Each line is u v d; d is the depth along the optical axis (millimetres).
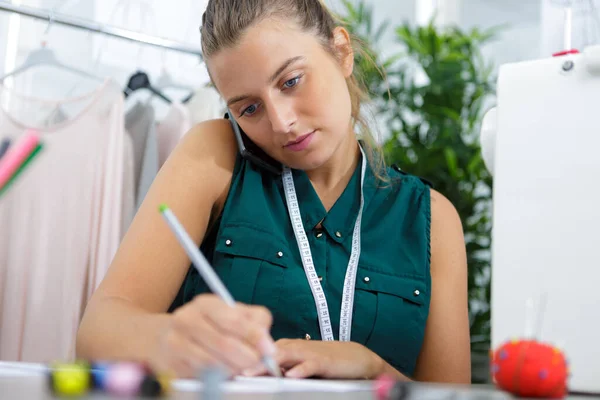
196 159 1146
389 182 1235
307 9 1088
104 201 1792
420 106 2576
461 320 1192
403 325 1133
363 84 1350
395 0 3516
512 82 886
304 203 1175
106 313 842
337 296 1126
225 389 604
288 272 1117
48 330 1747
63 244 1771
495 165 893
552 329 827
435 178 2463
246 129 1097
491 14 3383
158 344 718
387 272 1155
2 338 1713
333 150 1104
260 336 616
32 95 2090
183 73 2344
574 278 824
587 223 823
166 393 515
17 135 1748
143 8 2277
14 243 1726
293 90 1043
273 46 1018
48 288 1754
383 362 1007
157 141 1981
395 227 1198
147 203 1072
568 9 1000
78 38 2201
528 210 861
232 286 1113
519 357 627
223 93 1076
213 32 1057
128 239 1024
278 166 1196
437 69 2516
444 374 1164
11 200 1728
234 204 1155
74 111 2094
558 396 630
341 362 925
